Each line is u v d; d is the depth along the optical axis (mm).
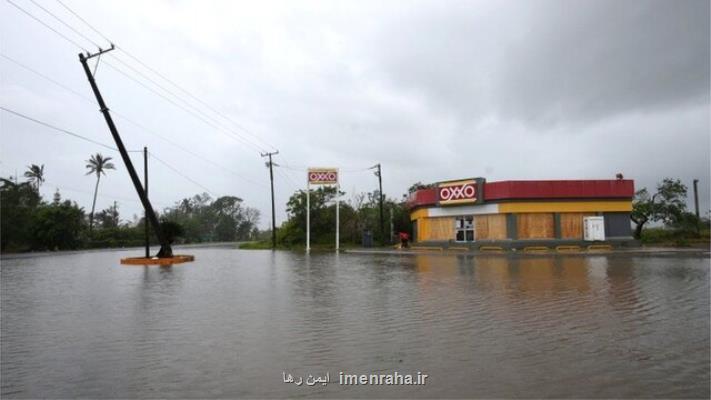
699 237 39812
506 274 16438
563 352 6297
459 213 35812
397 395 4812
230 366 5844
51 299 11688
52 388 5086
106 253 43500
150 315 9312
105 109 25828
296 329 7902
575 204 33125
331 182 41688
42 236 51281
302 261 26312
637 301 10234
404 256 30016
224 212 116375
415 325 8109
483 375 5398
